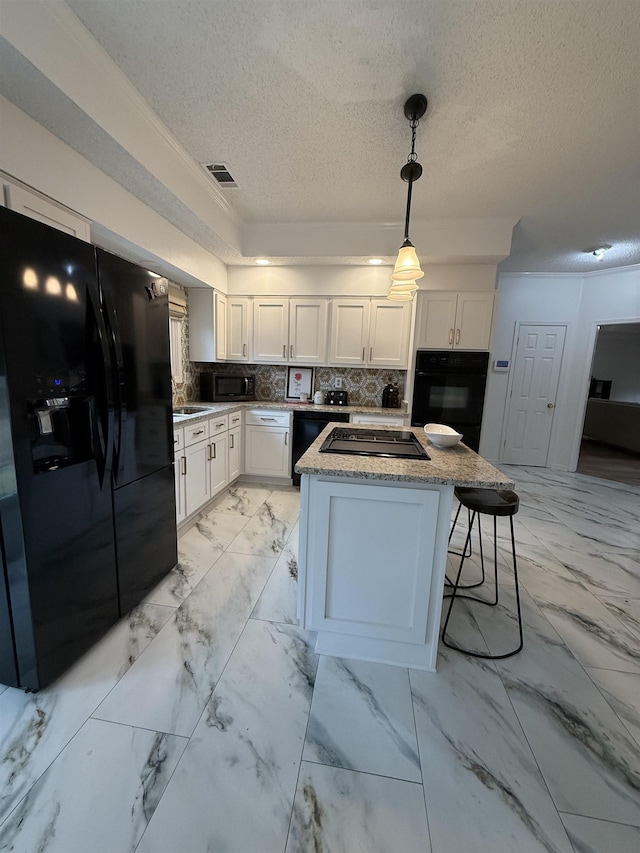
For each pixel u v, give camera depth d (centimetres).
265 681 147
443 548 146
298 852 95
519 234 335
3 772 111
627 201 268
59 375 135
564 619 191
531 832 101
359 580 154
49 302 130
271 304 388
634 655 167
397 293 209
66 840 96
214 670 151
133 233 219
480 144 204
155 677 147
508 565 245
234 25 135
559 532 300
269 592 204
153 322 191
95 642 161
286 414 377
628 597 212
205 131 198
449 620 187
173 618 182
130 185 206
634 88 160
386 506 146
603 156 212
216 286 360
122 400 168
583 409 471
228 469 352
